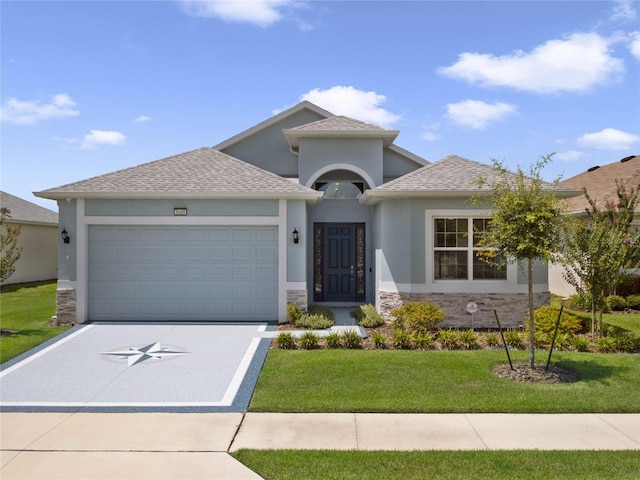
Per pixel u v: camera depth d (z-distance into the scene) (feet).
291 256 47.55
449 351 36.09
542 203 29.99
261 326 45.42
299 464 18.71
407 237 47.88
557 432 21.86
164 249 47.93
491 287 47.29
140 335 41.88
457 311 47.29
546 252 29.07
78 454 19.90
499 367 31.76
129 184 47.78
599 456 19.29
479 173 49.06
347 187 60.44
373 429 22.29
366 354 35.14
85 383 29.68
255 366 32.58
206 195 46.65
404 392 26.94
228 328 44.55
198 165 51.98
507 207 30.68
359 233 59.72
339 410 24.61
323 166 57.57
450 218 47.85
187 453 19.92
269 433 21.94
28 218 87.51
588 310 55.67
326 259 59.82
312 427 22.59
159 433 22.06
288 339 37.63
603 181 78.54
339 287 59.77
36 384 29.55
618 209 46.11
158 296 47.88
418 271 47.60
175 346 38.27
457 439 21.12
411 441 20.93
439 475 17.72
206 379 30.25
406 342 37.78
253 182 48.62
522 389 27.37
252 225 47.80
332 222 59.72
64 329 44.21
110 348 37.81
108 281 47.96
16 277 85.71
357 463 18.74
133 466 18.76
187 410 25.04
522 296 47.29
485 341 39.50
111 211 47.60
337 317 51.31
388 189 46.57
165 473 18.17
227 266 47.93
